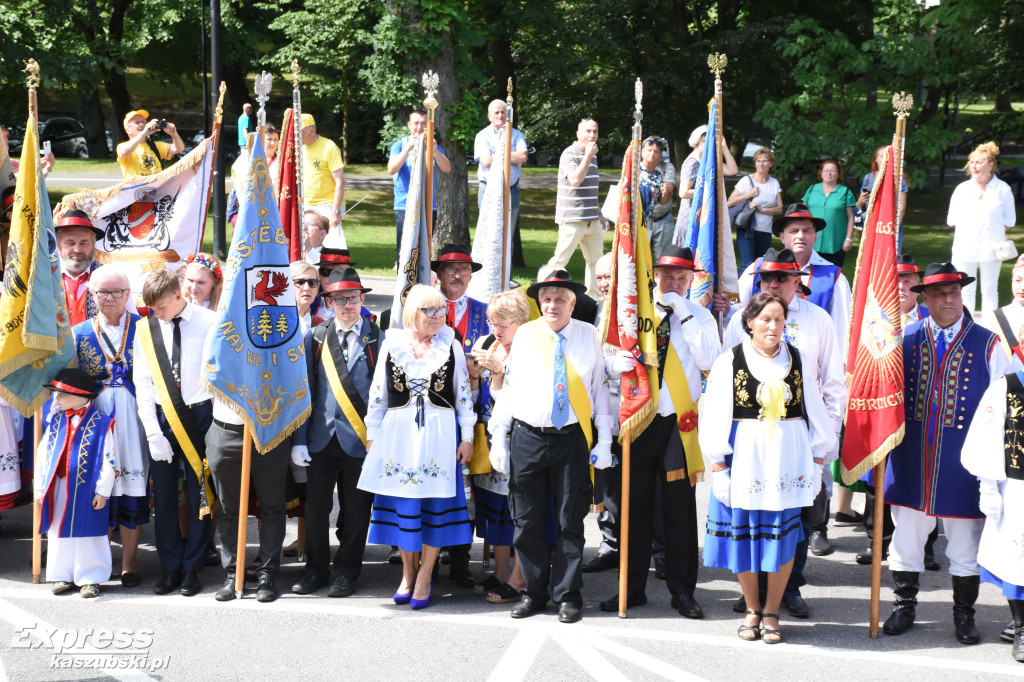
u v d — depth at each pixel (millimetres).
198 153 8414
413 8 14867
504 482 6262
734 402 5570
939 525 7820
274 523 6223
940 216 24562
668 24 24688
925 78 19875
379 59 15156
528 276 16047
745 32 23531
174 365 6227
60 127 35375
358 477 6199
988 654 5473
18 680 5008
